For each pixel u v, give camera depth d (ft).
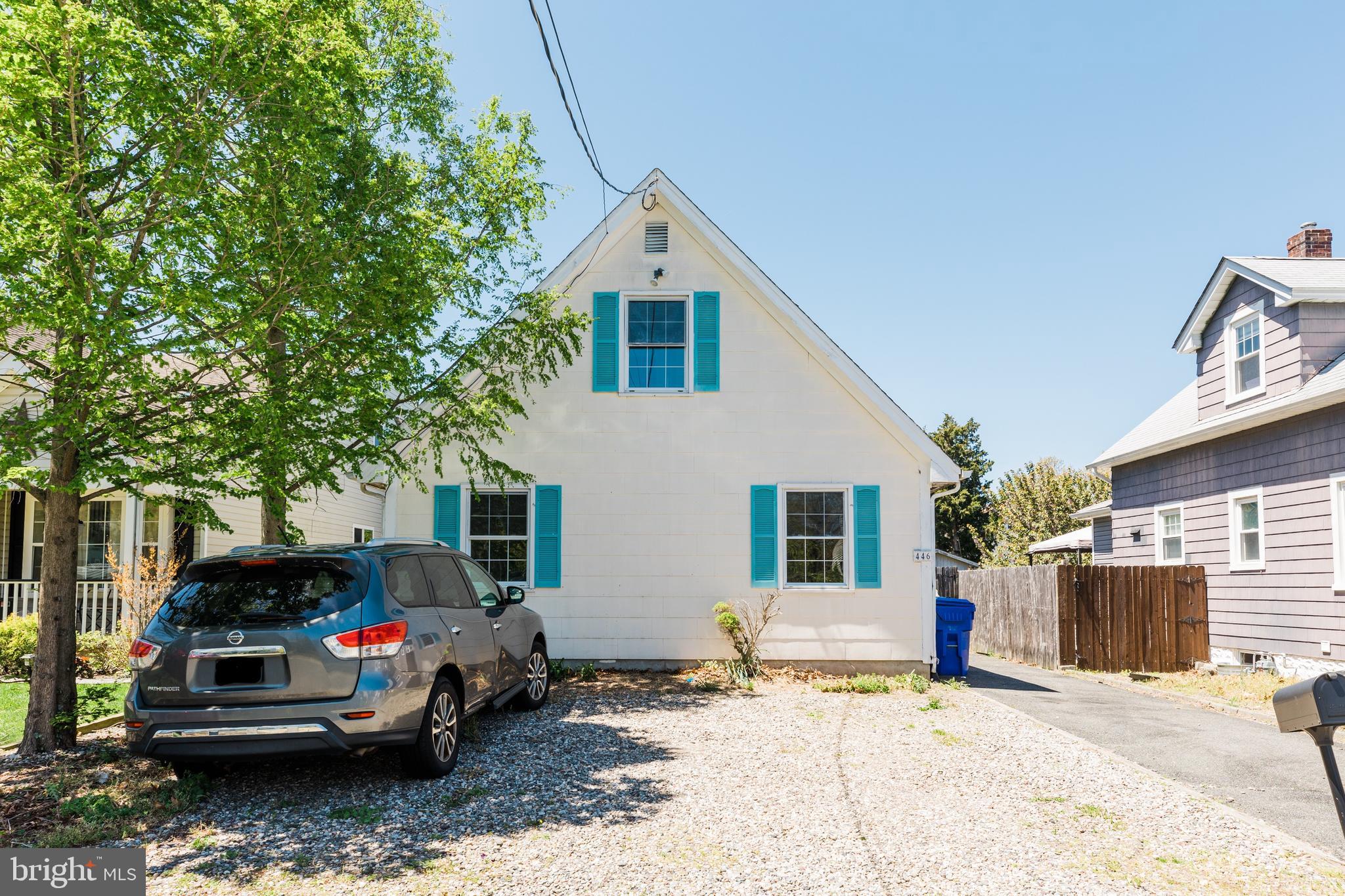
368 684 18.97
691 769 22.49
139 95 20.44
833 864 15.76
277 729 18.39
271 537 32.04
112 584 46.06
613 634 41.04
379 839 17.02
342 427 27.58
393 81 32.81
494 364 35.76
